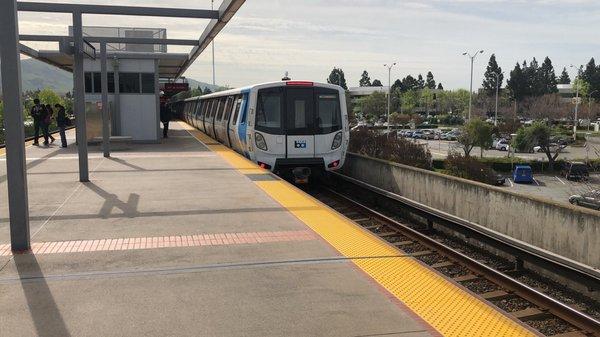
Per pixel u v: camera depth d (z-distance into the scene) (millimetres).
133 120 20703
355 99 147625
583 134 78438
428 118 124562
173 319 4074
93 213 7887
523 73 129750
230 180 11211
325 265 5438
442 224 11195
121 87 20500
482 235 9859
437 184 12234
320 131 13930
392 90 142250
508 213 9711
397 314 4195
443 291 4727
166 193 9602
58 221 7359
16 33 5551
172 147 19078
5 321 4027
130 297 4523
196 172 12422
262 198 9164
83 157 10883
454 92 148375
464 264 8359
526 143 54219
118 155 16172
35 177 11562
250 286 4805
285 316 4141
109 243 6238
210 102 24531
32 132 26594
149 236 6566
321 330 3891
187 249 6004
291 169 14078
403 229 10578
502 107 124000
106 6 11461
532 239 9062
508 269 8922
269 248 6059
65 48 10547
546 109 101625
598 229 7602
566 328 6133
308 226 7148
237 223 7301
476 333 3857
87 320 4051
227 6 11297
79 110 10797
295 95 13805
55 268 5293
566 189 39312
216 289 4723
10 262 5484
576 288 7750
